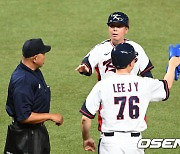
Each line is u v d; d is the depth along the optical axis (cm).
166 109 3931
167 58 4909
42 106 2747
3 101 4053
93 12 6144
